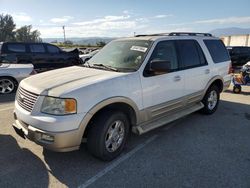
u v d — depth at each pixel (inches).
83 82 128.5
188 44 194.4
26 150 149.9
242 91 348.2
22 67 322.7
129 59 160.4
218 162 139.9
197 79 196.2
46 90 122.7
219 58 227.5
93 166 134.0
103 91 128.6
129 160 141.2
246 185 118.6
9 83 315.6
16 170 128.6
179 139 171.6
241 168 133.6
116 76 138.3
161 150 154.3
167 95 168.4
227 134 181.9
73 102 118.4
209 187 116.8
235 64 742.5
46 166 133.0
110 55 173.9
